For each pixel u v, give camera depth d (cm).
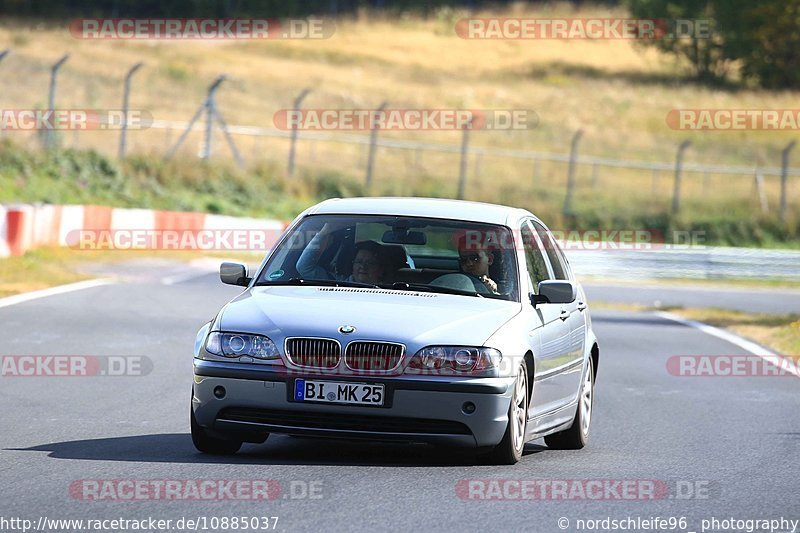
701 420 3606
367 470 2516
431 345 2511
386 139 15762
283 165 13662
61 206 8456
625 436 3306
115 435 2938
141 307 5925
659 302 8369
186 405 3469
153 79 17012
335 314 2580
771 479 2667
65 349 4506
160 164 12356
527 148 15962
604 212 13262
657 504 2328
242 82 17838
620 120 18012
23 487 2280
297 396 2497
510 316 2686
